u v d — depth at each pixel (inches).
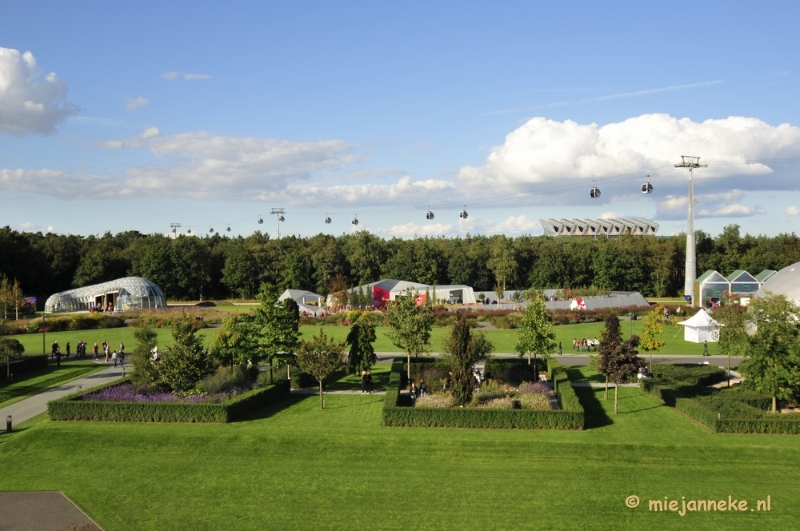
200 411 1685.5
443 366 2401.6
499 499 1236.5
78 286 6117.1
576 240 6968.5
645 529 1121.4
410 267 6318.9
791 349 1733.5
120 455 1461.6
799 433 1592.0
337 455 1454.2
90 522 1144.2
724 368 2529.5
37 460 1439.5
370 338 2345.0
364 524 1134.4
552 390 2151.8
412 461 1421.0
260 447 1494.8
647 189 4365.2
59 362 2694.4
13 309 4522.6
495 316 4060.0
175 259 6200.8
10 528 1119.6
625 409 1883.6
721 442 1520.7
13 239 6033.5
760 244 6801.2
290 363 2181.3
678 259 6697.8
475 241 7219.5
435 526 1127.6
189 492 1269.7
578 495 1256.2
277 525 1130.7
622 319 4205.2
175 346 1911.9
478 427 1652.3
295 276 6220.5
